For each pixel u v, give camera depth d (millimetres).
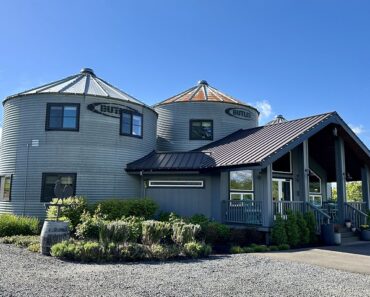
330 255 11562
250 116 23531
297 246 13953
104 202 15750
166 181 18109
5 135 18047
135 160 18609
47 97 17328
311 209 15867
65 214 14102
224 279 7641
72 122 17234
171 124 22656
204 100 22250
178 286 6934
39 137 17109
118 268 8586
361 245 14516
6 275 7539
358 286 7324
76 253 9484
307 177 16250
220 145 19328
